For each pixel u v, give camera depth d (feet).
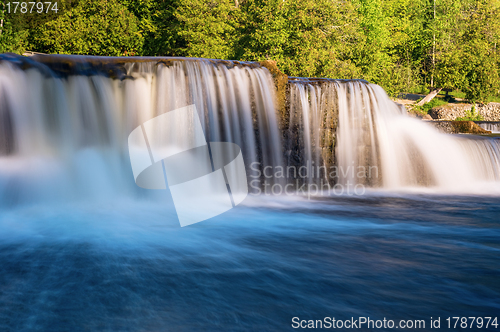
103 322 13.97
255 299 16.06
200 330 13.46
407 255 22.41
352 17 131.54
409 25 206.28
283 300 16.02
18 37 90.02
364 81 52.95
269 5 113.19
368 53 143.84
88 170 35.83
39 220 29.27
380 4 168.66
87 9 113.29
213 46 116.16
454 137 55.77
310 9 118.83
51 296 16.05
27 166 33.50
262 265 20.26
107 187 36.19
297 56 115.65
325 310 15.15
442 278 18.67
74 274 18.45
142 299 15.90
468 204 40.81
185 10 117.08
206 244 24.16
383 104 53.83
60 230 26.53
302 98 48.06
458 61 176.14
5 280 17.70
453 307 15.57
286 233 27.50
